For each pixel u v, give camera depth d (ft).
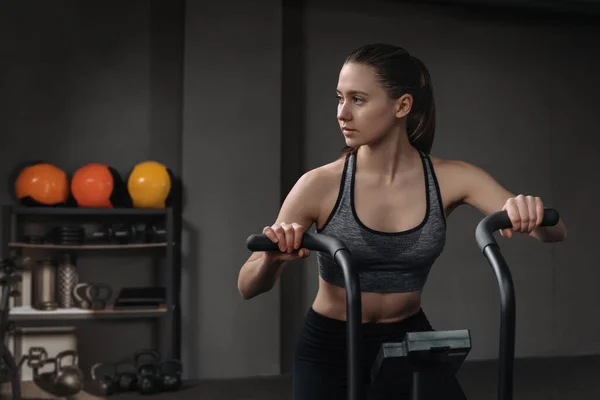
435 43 18.56
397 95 4.40
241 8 16.66
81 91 16.53
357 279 3.63
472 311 18.65
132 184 15.51
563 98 19.35
